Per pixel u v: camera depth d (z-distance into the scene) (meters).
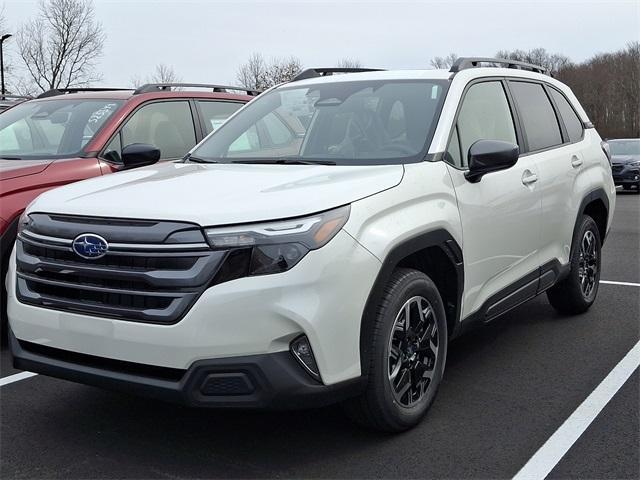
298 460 3.36
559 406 3.99
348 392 3.19
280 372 2.98
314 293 3.03
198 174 3.81
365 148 4.11
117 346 3.09
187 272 2.99
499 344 5.13
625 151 21.95
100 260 3.15
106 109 6.03
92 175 5.43
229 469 3.28
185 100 6.55
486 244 4.16
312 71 5.34
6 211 4.85
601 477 3.21
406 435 3.61
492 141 3.96
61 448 3.49
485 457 3.38
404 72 4.70
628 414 3.88
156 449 3.48
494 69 4.93
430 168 3.83
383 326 3.34
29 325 3.36
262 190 3.32
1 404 4.03
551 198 4.95
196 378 2.97
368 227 3.28
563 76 75.50
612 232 11.63
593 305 6.23
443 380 4.41
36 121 6.11
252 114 4.82
